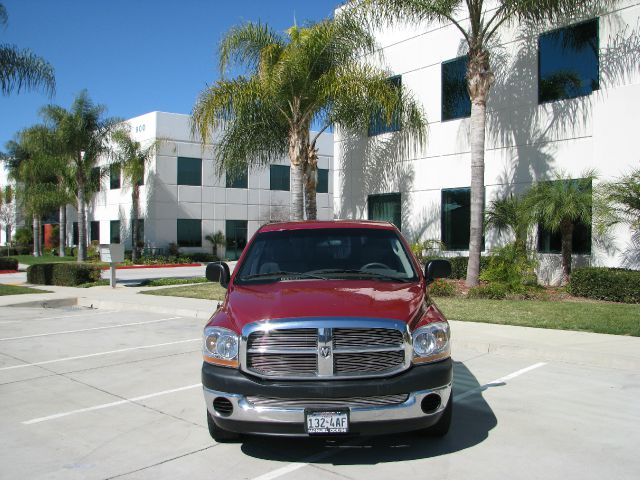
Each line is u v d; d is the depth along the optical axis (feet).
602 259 45.32
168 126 113.09
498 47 53.88
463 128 56.29
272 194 128.06
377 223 21.01
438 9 47.44
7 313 47.88
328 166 134.41
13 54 62.49
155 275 86.38
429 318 15.33
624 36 45.19
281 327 14.25
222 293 55.42
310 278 18.13
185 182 115.65
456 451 15.58
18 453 16.17
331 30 51.55
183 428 18.04
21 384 24.12
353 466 14.71
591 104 46.91
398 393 14.06
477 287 45.11
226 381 14.42
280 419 13.94
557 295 44.47
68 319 43.75
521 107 52.06
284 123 58.29
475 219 46.93
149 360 28.32
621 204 42.04
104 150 100.94
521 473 14.08
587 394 21.08
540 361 26.45
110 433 17.72
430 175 59.62
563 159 48.93
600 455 15.24
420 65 60.49
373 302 15.34
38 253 137.90
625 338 29.32
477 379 23.38
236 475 14.33
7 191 149.07
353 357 14.21
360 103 53.26
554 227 43.14
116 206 124.36
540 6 43.80
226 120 56.08
